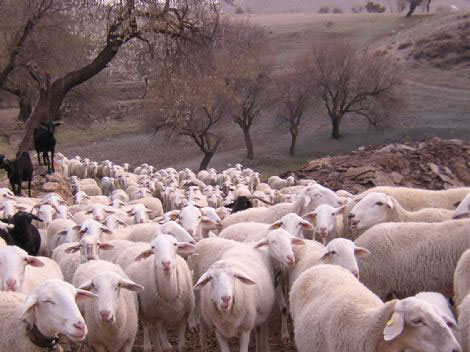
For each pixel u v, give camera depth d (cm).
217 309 890
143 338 1102
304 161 5016
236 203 1745
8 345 720
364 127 5844
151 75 3028
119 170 3244
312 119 6244
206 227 1283
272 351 1002
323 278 800
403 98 5594
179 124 4103
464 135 5278
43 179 2297
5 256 827
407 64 7456
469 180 2728
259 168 4875
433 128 5491
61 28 3878
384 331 610
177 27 2855
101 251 1105
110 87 6912
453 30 7825
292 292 835
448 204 1248
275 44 8962
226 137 5178
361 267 952
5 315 734
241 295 888
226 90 3312
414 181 2639
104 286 809
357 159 2777
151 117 4550
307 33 9500
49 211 1527
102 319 800
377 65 5525
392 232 953
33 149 2908
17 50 3506
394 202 1107
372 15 11131
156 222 1428
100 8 2788
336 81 5491
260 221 1327
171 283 944
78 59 4291
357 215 1101
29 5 3425
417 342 608
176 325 996
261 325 982
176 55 2925
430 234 930
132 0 2686
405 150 2875
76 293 714
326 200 1282
